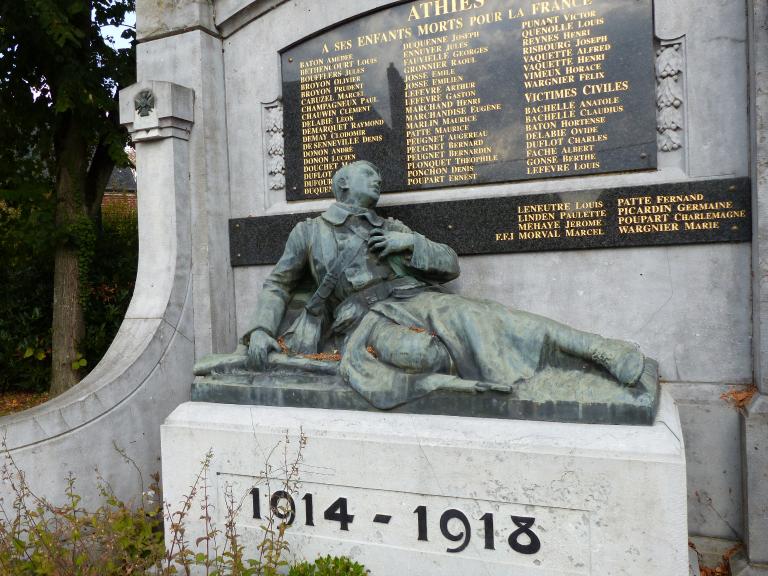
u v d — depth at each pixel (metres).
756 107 3.10
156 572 2.99
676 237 3.42
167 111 4.10
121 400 3.75
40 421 3.38
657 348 3.51
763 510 3.04
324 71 4.21
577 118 3.64
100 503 3.60
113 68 7.53
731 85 3.36
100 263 8.34
